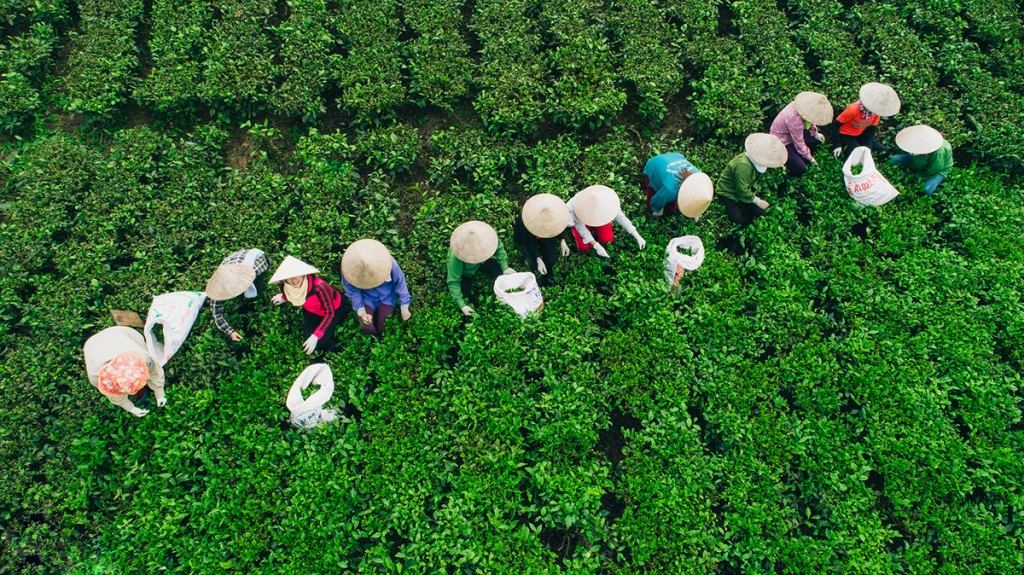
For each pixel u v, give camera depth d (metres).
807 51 11.93
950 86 11.80
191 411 8.24
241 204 9.83
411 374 8.74
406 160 10.33
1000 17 12.33
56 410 8.36
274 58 11.37
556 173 10.28
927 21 12.29
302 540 7.55
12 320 9.05
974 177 10.77
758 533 7.81
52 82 10.98
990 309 9.37
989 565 7.76
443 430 8.30
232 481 7.99
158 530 7.58
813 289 9.52
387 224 9.88
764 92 11.39
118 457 7.98
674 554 7.74
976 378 8.88
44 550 7.55
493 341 8.87
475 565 7.62
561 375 8.83
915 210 10.21
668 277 9.38
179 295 8.27
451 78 11.01
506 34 11.41
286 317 9.00
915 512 8.14
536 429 8.29
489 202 10.00
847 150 10.59
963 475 8.18
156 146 10.30
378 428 8.25
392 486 7.86
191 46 11.12
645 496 8.00
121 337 7.75
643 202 10.14
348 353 8.79
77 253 9.37
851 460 8.26
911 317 9.27
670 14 12.11
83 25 11.37
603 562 7.83
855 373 8.85
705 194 8.16
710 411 8.55
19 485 7.81
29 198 9.73
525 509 7.94
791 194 10.41
